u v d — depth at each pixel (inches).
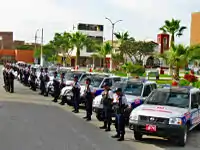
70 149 361.7
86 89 576.7
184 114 418.3
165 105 451.5
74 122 542.6
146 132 407.5
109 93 494.0
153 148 395.9
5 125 481.4
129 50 2393.0
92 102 584.1
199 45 1253.7
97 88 699.4
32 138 406.3
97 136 443.8
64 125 508.1
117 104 433.1
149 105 450.3
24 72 1214.9
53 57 3494.1
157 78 1584.6
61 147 368.8
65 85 808.9
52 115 599.8
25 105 717.3
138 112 419.2
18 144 372.5
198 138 482.0
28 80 1182.9
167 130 399.9
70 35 2878.9
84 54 3614.7
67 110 679.7
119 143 410.3
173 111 419.2
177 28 2059.5
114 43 3036.4
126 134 474.9
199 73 1806.1
